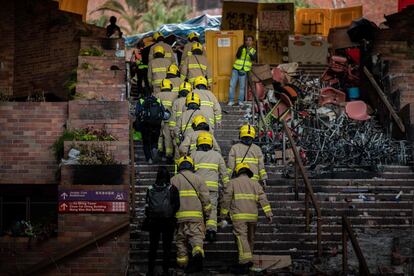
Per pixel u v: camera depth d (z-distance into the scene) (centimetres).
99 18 4709
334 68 3016
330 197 2133
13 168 2186
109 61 2598
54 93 2922
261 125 2536
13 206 2267
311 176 2230
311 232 1989
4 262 1905
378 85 2759
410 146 2391
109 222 1930
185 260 1781
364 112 2631
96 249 1905
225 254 1905
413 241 1952
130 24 4684
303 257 1905
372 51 2905
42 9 2983
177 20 4647
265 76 2844
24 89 2970
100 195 1933
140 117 2250
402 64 2703
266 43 3319
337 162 2344
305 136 2427
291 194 2120
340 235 1969
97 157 2031
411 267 1831
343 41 3325
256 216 1797
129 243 1912
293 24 3334
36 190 2281
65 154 2050
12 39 3003
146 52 2831
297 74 3078
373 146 2373
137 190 2161
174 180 1788
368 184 2206
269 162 2358
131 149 2086
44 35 2967
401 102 2622
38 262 1905
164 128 2275
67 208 1928
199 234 1770
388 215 2081
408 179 2238
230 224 1986
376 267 1839
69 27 2941
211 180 1862
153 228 1761
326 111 2698
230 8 3416
